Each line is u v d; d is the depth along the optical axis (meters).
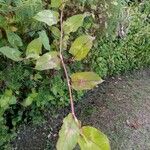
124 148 3.24
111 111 3.67
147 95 3.96
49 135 3.27
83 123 3.49
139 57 4.31
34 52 1.45
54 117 3.40
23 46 2.43
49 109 3.38
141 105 3.80
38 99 2.98
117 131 3.43
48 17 1.39
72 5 2.80
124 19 3.93
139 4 4.39
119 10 3.61
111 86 4.05
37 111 3.19
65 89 3.26
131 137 3.37
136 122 3.56
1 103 2.49
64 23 1.43
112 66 4.10
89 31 3.25
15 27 2.26
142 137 3.39
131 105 3.78
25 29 2.39
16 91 2.70
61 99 3.31
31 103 2.98
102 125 3.49
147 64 4.44
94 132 0.90
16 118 3.02
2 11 2.08
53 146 3.18
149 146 3.30
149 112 3.71
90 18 3.13
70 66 3.12
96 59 3.78
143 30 4.21
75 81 1.08
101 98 3.84
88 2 3.02
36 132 3.24
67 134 0.90
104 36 3.70
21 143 3.12
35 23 2.36
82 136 0.90
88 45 1.21
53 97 3.16
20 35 2.43
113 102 3.80
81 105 3.70
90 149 0.88
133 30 4.16
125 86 4.07
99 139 0.89
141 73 4.34
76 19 1.43
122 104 3.78
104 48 3.86
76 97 3.63
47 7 2.42
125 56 4.18
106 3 3.33
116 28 3.77
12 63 2.60
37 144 3.17
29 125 3.23
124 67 4.26
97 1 3.22
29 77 2.79
